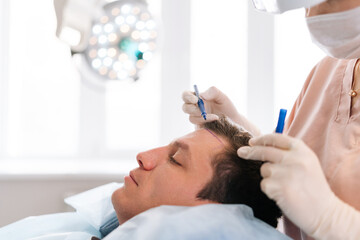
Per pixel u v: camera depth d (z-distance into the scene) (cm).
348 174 86
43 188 184
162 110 208
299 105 116
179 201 86
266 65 202
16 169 189
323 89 107
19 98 207
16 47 204
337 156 91
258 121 205
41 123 210
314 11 88
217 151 90
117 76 84
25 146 210
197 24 206
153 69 207
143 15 83
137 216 77
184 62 205
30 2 202
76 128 211
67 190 184
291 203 70
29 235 101
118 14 81
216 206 78
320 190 71
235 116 125
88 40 81
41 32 204
